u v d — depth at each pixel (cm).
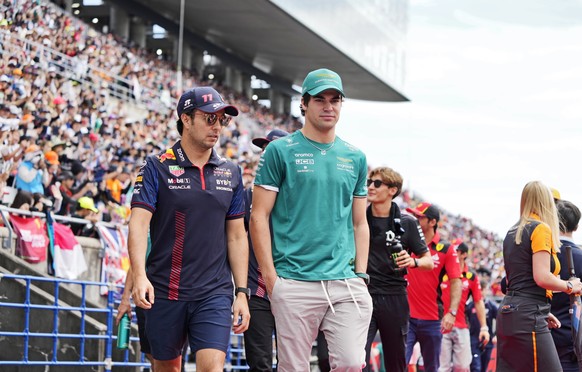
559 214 786
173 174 584
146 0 3591
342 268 611
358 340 609
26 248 1198
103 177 1542
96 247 1326
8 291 1115
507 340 730
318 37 3938
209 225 587
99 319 1209
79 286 1271
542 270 712
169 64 3416
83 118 1853
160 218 586
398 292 812
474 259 3209
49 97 1866
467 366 1184
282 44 4094
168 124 2409
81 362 1059
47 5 2570
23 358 1008
